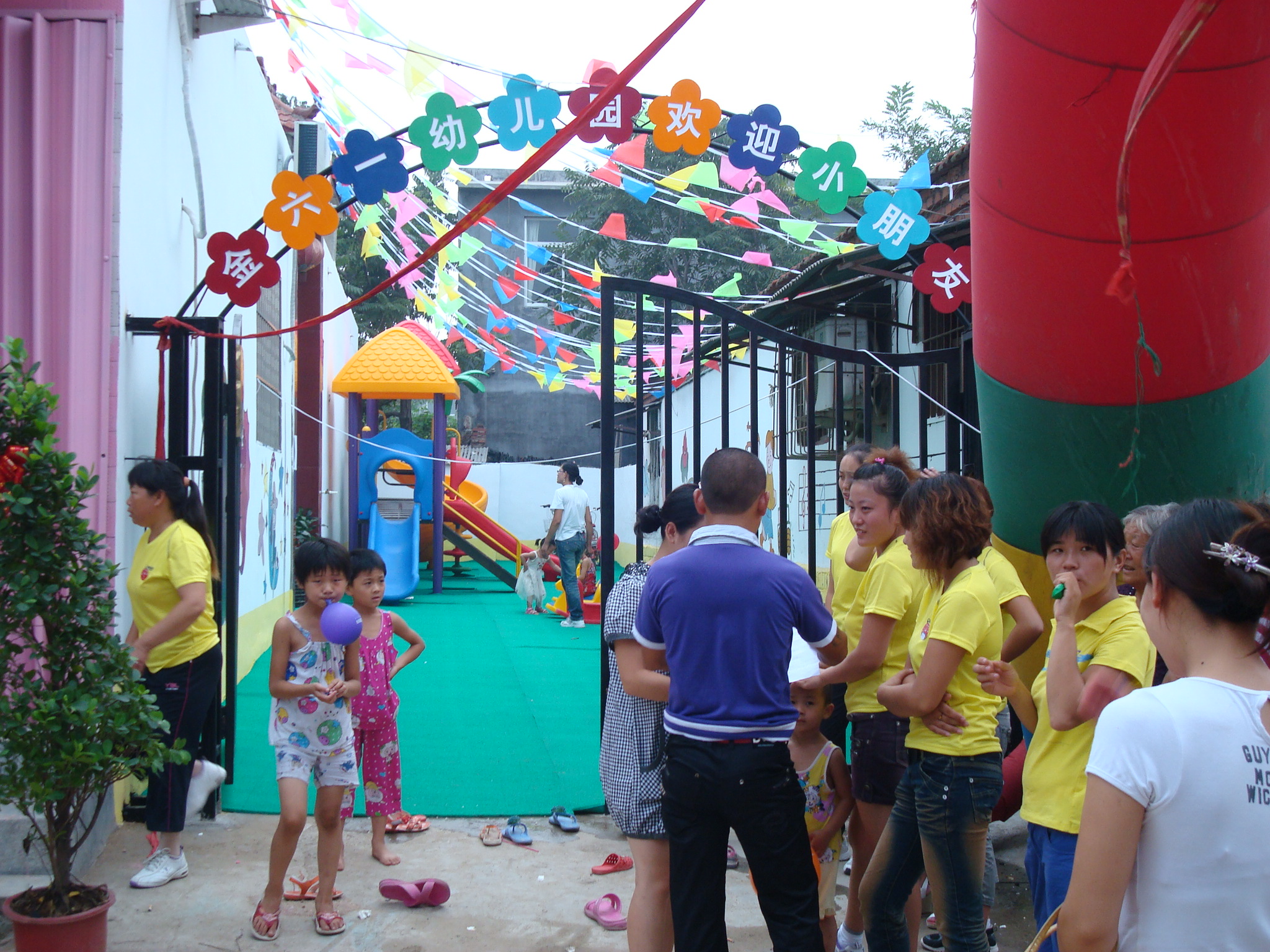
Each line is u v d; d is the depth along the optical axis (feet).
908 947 9.57
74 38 15.05
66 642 10.46
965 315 20.38
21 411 10.30
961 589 8.89
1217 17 7.42
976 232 9.84
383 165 13.61
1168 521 5.38
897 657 10.80
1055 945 8.01
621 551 70.90
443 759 19.48
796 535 35.60
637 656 9.62
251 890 13.12
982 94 9.00
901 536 10.65
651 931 9.73
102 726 10.32
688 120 13.75
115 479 14.94
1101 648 8.05
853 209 16.14
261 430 29.04
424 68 15.99
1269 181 8.41
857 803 11.21
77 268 14.92
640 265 57.11
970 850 8.84
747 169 14.66
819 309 24.13
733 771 8.52
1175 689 5.10
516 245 30.89
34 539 10.19
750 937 12.05
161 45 17.42
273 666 12.04
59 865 10.39
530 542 72.13
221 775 14.20
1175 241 8.58
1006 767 13.46
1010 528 11.68
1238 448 10.04
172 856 13.35
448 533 52.75
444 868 14.08
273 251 31.17
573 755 19.83
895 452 12.74
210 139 21.72
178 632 12.73
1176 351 9.21
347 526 52.75
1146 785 4.94
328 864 12.00
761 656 8.73
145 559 13.21
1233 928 4.82
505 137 13.39
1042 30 8.05
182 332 15.67
